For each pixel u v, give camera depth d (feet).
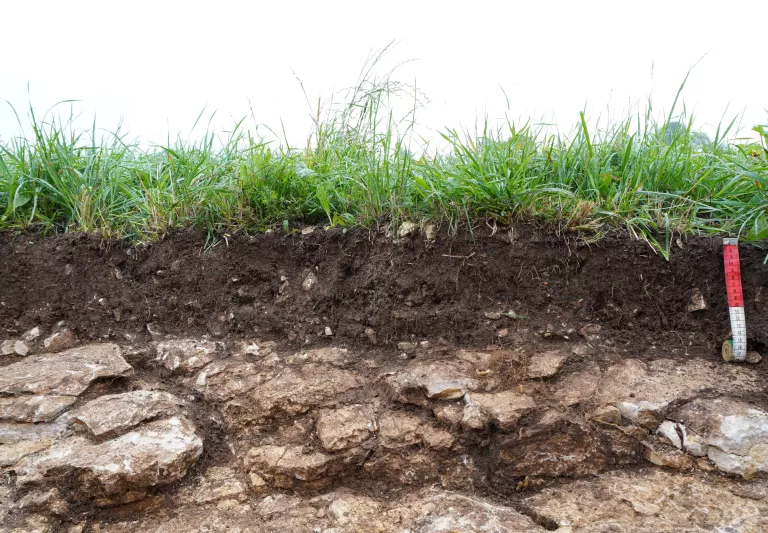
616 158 3.35
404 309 2.99
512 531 2.20
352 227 3.22
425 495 2.46
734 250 2.78
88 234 3.38
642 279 2.92
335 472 2.53
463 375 2.76
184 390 2.91
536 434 2.53
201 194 3.42
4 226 3.42
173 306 3.25
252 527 2.33
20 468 2.43
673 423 2.53
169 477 2.44
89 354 3.03
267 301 3.21
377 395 2.80
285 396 2.75
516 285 2.97
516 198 2.97
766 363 2.69
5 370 2.93
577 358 2.83
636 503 2.31
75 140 3.78
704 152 3.35
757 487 2.31
